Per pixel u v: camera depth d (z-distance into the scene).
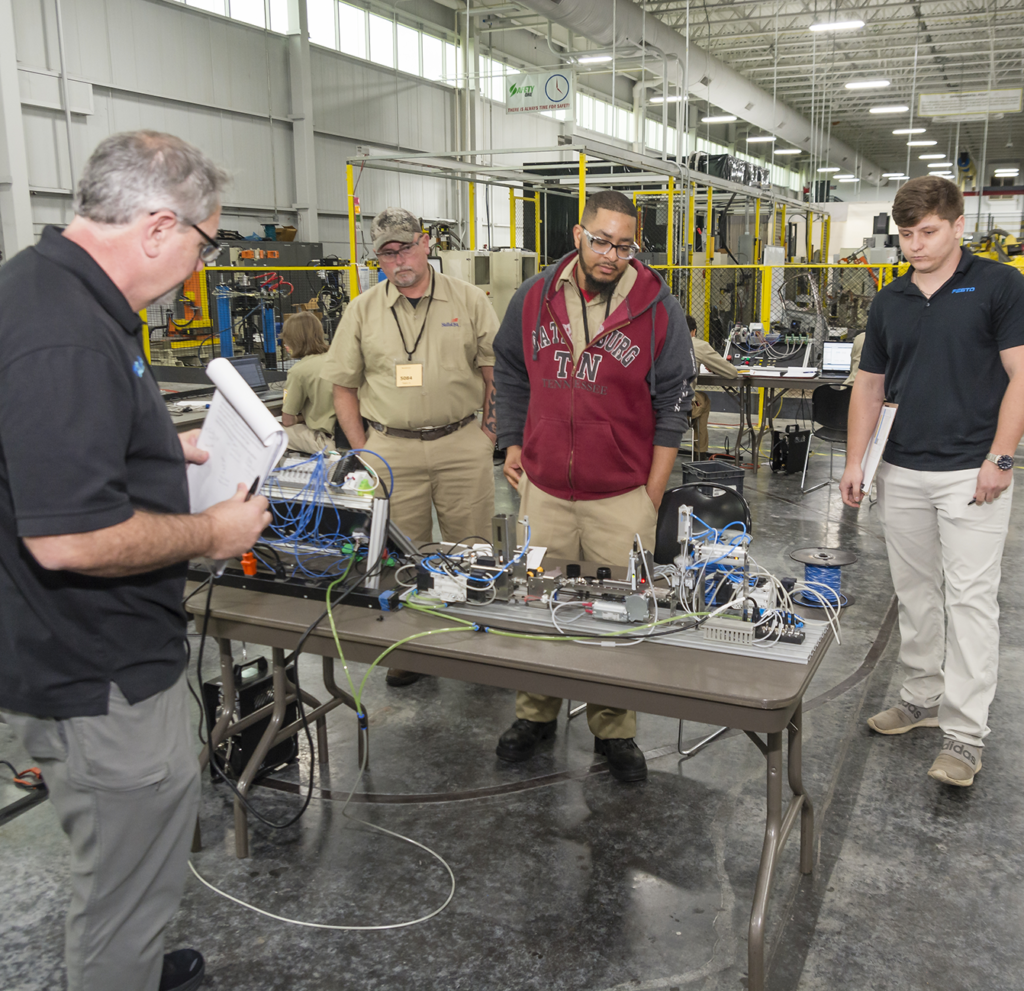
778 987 1.69
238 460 1.44
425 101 14.14
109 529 1.15
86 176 1.18
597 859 2.10
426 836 2.20
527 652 1.71
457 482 2.97
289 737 2.50
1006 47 16.03
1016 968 1.75
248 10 11.11
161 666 1.34
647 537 2.36
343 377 2.93
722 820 2.26
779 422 8.82
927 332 2.26
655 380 2.28
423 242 2.71
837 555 2.17
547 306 2.27
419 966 1.76
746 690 1.53
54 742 1.28
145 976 1.43
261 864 2.09
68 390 1.11
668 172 6.66
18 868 2.09
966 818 2.26
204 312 7.84
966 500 2.25
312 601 2.02
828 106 20.88
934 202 2.13
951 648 2.37
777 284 8.45
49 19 8.82
